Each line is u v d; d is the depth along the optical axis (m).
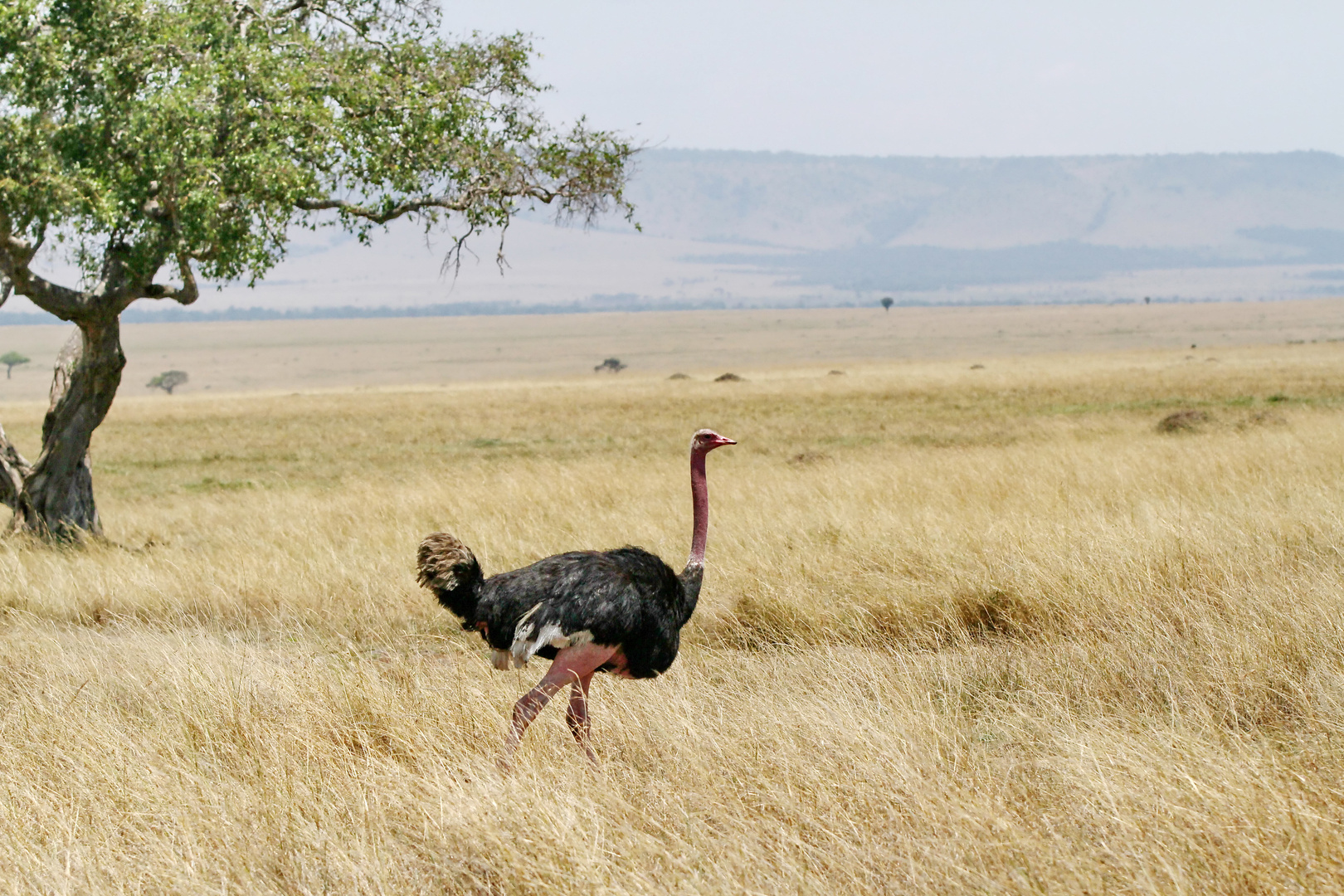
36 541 50.78
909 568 33.94
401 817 16.97
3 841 16.30
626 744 20.80
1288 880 13.37
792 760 18.38
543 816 15.68
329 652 29.95
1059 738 18.95
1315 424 79.25
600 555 20.58
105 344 52.97
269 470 101.12
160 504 76.38
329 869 15.30
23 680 26.23
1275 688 21.22
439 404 185.75
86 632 33.97
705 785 17.73
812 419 131.88
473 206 54.03
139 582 38.84
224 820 16.66
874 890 14.09
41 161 46.91
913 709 20.94
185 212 47.62
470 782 18.03
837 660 25.39
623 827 15.72
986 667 24.75
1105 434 91.88
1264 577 28.59
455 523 50.06
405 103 50.84
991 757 19.17
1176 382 163.38
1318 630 23.69
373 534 48.47
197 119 47.31
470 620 20.52
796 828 15.80
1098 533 34.78
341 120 50.53
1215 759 16.84
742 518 47.28
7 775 18.84
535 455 103.38
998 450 77.62
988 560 32.69
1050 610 28.48
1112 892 13.38
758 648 29.03
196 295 53.34
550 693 19.78
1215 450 60.84
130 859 15.76
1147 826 14.91
